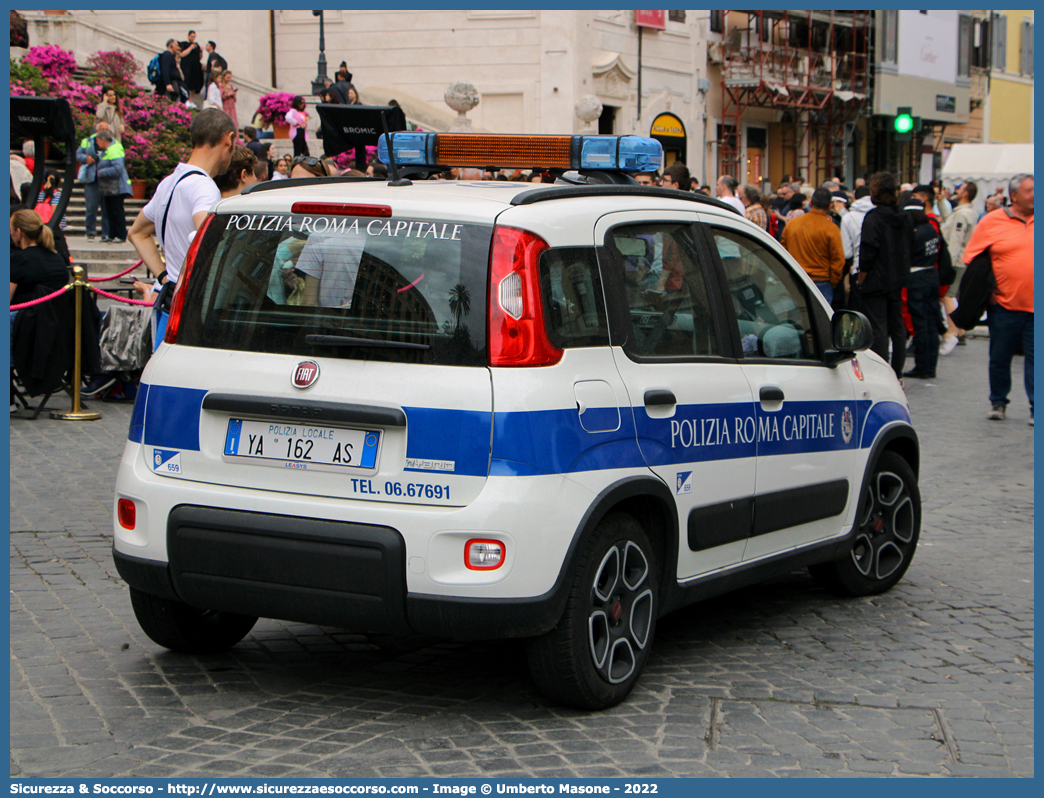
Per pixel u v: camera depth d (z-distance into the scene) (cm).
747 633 546
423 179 529
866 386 598
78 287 1055
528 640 422
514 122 3127
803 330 562
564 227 430
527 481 398
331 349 416
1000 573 659
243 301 436
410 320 410
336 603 405
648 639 454
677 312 480
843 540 577
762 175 4022
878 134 4772
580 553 411
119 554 442
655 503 455
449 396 400
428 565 395
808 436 544
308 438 414
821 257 1222
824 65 4212
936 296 1505
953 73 4988
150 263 651
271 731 414
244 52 3228
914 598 609
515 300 407
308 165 1133
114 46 2827
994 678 488
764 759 401
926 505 830
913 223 1373
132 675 468
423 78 3184
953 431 1128
